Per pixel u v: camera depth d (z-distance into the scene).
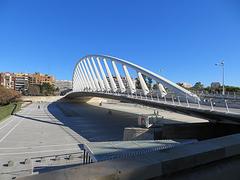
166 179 4.49
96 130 65.50
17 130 65.94
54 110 121.31
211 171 5.19
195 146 5.37
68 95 155.62
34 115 100.44
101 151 22.39
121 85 74.88
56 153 41.84
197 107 38.94
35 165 34.59
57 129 67.94
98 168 3.89
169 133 39.81
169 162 4.45
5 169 32.72
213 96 60.19
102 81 90.56
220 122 40.59
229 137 6.33
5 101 125.19
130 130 40.88
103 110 120.06
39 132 63.06
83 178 3.51
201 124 40.84
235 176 5.60
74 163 34.88
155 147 23.70
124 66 71.62
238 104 44.44
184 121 70.56
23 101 163.25
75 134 60.12
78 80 130.88
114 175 3.77
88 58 107.00
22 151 43.41
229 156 5.53
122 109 125.38
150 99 53.59
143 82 64.25
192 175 4.86
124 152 21.88
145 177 4.11
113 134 59.50
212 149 5.22
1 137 56.09
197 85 149.38
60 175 3.52
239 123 36.62
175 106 42.69
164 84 57.25
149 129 39.84
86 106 145.12
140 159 4.39
